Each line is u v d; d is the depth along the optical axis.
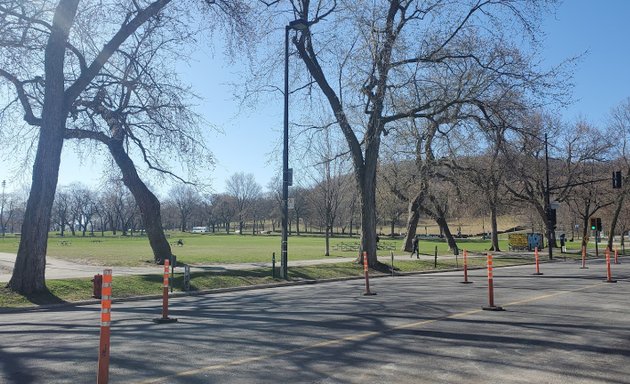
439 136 26.53
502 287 18.19
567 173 46.75
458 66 23.30
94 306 14.43
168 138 22.42
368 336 9.00
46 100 15.62
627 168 48.28
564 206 73.00
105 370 5.52
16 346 8.27
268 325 10.19
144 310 13.02
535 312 11.94
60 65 15.75
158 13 18.59
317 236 104.06
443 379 6.37
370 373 6.62
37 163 15.51
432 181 38.38
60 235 118.94
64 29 15.68
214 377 6.39
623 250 52.66
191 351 7.84
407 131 31.11
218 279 19.86
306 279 21.75
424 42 22.77
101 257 31.16
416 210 43.62
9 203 128.62
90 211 134.62
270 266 25.05
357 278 23.50
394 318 11.03
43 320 11.41
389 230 128.12
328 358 7.40
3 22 16.39
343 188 44.53
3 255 34.38
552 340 8.76
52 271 21.27
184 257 31.72
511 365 7.09
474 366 7.01
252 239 82.00
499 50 22.25
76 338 8.95
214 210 138.25
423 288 18.03
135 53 20.73
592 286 18.50
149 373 6.56
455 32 22.95
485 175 37.91
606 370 6.88
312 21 24.39
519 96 22.69
